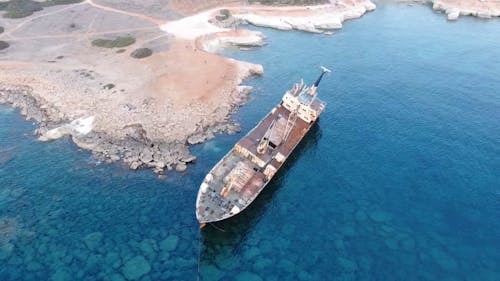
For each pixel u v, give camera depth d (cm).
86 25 13888
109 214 6925
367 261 6294
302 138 8769
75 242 6438
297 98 9225
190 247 6412
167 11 15388
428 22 15950
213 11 15625
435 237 6700
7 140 8662
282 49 13350
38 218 6838
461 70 12031
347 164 8269
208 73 11119
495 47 13675
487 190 7612
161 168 7856
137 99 9875
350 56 12900
